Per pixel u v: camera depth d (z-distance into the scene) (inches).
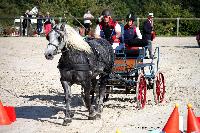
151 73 552.1
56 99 575.8
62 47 432.1
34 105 538.9
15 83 692.1
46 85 675.4
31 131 423.5
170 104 538.6
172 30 1679.4
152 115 483.2
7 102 554.9
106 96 538.9
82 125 443.5
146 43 541.6
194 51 1123.3
